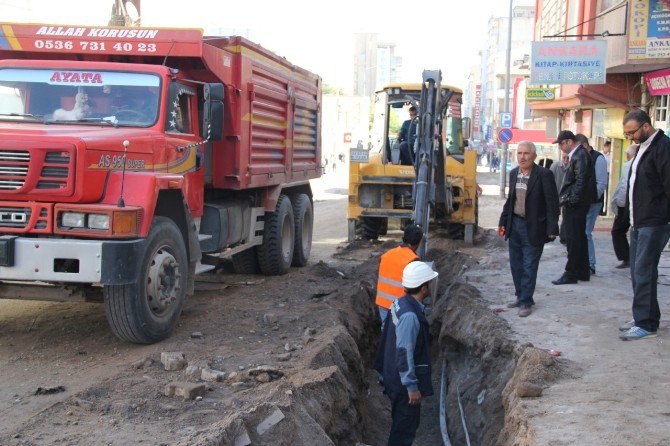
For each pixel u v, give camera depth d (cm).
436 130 1089
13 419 518
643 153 673
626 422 495
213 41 919
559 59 1633
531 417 516
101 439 471
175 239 742
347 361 750
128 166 711
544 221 810
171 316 736
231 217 970
